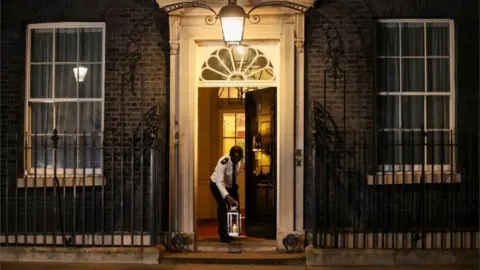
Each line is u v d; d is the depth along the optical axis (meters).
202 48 11.77
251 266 10.77
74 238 11.11
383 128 11.70
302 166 11.30
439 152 11.69
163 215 11.51
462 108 11.54
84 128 11.88
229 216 11.39
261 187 12.12
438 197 11.36
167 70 11.57
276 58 11.67
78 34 11.94
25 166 11.77
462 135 11.49
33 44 11.98
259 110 12.24
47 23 11.88
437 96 11.74
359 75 11.44
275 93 11.79
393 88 11.73
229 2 10.34
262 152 12.13
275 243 11.59
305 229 11.35
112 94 11.60
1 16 11.74
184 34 11.41
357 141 11.41
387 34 11.74
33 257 11.08
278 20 11.32
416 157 11.68
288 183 11.27
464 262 10.90
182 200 11.40
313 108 11.39
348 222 11.32
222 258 10.92
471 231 11.33
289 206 11.27
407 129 11.72
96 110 11.88
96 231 11.50
